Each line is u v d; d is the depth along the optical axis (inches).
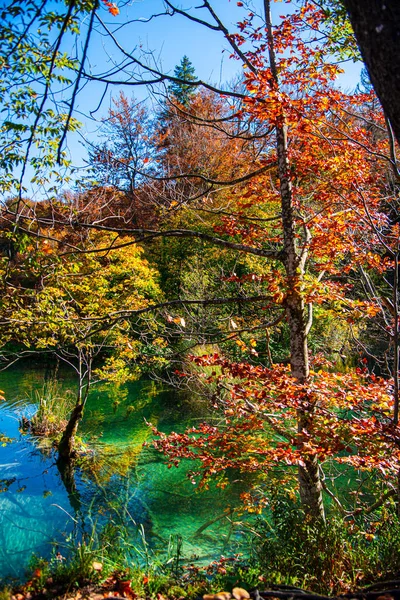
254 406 209.8
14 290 286.4
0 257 271.9
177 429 434.3
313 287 216.1
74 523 269.4
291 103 200.1
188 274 626.5
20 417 469.7
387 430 166.7
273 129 246.8
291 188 248.8
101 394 561.9
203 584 159.0
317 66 227.9
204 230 653.9
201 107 486.0
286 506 212.1
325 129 248.7
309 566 159.2
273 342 566.9
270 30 225.0
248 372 203.9
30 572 174.6
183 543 248.7
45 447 393.4
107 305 432.1
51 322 278.2
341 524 189.0
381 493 239.9
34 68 178.4
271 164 257.1
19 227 227.6
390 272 366.6
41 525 265.6
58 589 149.5
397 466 175.0
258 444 239.9
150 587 152.5
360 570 150.6
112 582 156.4
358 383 207.3
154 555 230.2
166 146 481.1
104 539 216.1
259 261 555.5
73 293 422.9
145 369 554.9
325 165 229.6
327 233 240.1
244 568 194.5
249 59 219.3
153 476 343.0
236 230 278.2
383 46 66.1
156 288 625.3
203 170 451.5
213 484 326.3
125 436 423.8
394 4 64.4
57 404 485.1
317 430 188.2
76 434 428.8
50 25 149.3
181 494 313.9
